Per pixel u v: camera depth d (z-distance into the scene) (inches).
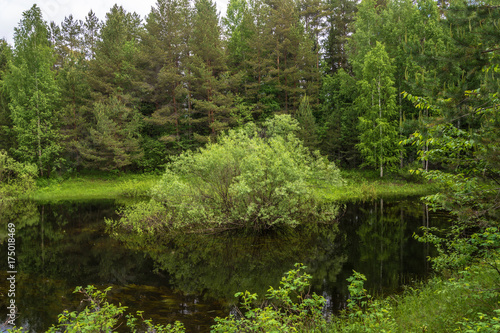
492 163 146.3
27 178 1045.2
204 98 1435.8
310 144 1204.5
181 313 251.9
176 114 1364.4
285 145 617.6
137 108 1462.8
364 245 447.8
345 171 1266.0
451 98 172.2
